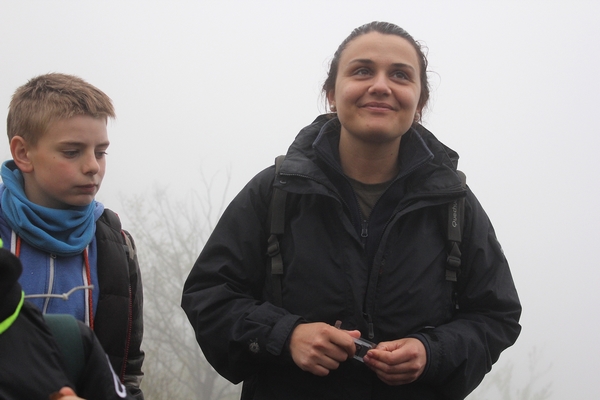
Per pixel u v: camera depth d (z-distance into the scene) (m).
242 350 2.13
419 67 2.45
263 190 2.35
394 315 2.16
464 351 2.12
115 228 2.26
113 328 2.12
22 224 2.02
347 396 2.12
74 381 1.43
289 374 2.16
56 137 2.05
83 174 2.07
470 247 2.31
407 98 2.31
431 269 2.23
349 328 2.15
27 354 1.28
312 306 2.16
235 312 2.18
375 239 2.27
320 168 2.34
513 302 2.32
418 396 2.16
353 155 2.40
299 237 2.22
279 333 2.05
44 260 2.05
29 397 1.25
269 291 2.26
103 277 2.14
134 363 2.27
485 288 2.29
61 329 1.44
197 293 2.26
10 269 1.23
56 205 2.12
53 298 2.02
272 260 2.24
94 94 2.15
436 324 2.22
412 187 2.33
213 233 2.36
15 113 2.11
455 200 2.30
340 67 2.43
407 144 2.44
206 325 2.21
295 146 2.37
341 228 2.23
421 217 2.28
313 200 2.26
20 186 2.11
